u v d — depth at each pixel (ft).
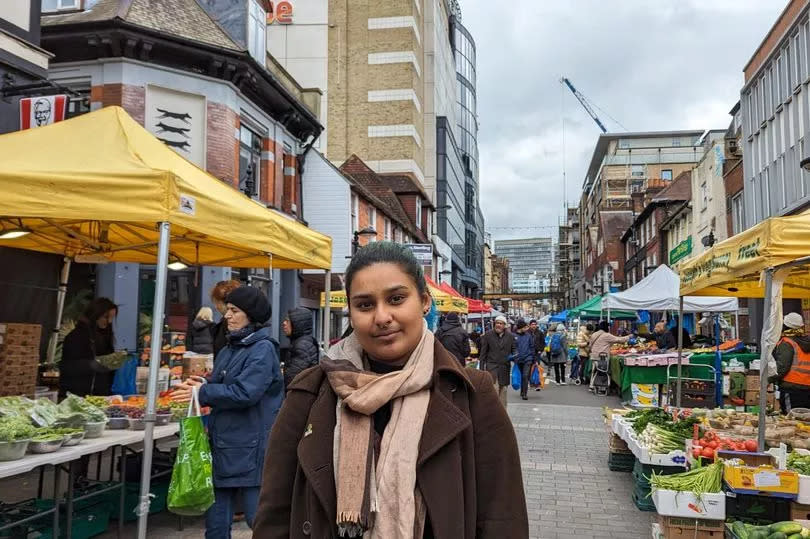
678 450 21.63
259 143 57.41
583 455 31.17
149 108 45.09
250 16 53.72
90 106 44.01
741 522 15.46
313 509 5.76
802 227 17.98
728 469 16.40
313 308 71.56
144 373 23.86
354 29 146.30
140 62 44.57
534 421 42.19
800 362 28.02
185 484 13.71
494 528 5.90
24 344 25.35
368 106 144.66
